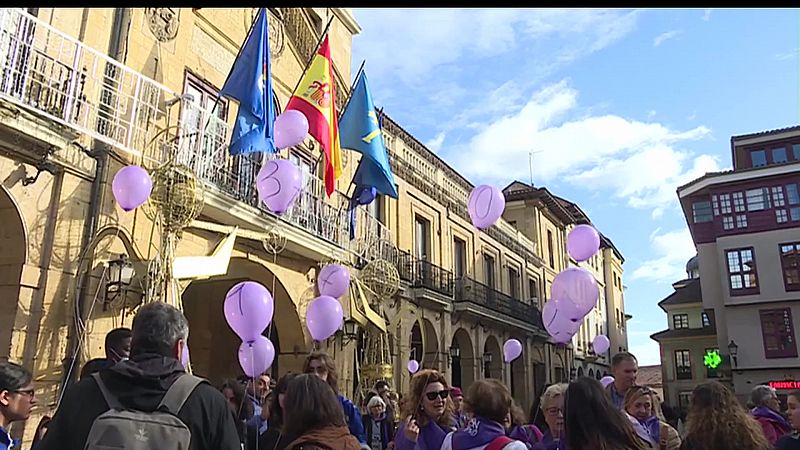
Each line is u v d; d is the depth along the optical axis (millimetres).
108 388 2461
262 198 7543
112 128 8258
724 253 26578
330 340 12500
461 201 22141
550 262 30875
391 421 8219
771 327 24953
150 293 7699
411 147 19641
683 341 34594
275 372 12703
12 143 6926
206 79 10414
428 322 18047
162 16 9547
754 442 3314
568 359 30641
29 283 7039
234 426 2604
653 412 4465
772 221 25922
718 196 27359
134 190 6434
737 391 24797
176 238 8352
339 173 10977
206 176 9406
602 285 41062
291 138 8242
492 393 3705
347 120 11812
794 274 25062
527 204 29875
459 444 3605
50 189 7449
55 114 7215
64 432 2424
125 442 2279
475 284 21266
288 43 12836
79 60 8000
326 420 3037
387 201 17375
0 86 6633
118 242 8211
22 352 6891
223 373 12180
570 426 3078
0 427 3375
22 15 6816
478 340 21109
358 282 13219
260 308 5258
